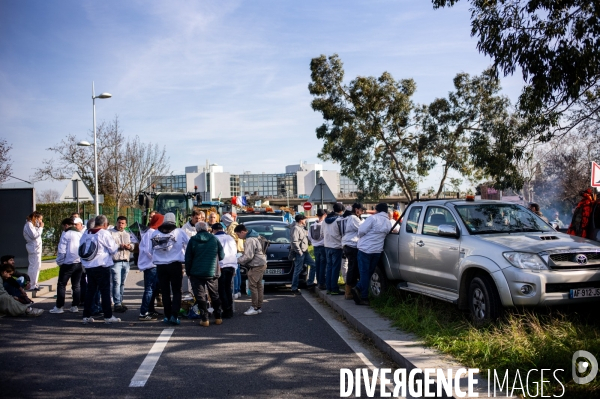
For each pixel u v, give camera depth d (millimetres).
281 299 12750
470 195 9336
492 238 8031
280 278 14164
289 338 8367
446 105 30234
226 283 10180
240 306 11789
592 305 7543
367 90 29828
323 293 12547
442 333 7395
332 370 6594
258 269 10570
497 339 6496
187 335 8656
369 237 10406
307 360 7055
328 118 30766
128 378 6277
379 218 10445
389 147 30359
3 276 10414
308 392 5770
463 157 30000
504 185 12672
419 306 9141
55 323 9727
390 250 10414
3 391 5770
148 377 6309
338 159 31047
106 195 42500
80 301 11836
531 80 10094
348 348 7684
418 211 9922
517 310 7395
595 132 13555
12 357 7250
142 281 16547
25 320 10023
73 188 20188
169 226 9633
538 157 24516
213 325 9523
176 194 25844
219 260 9602
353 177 31516
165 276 9609
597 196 11367
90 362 6977
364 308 10203
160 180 47594
